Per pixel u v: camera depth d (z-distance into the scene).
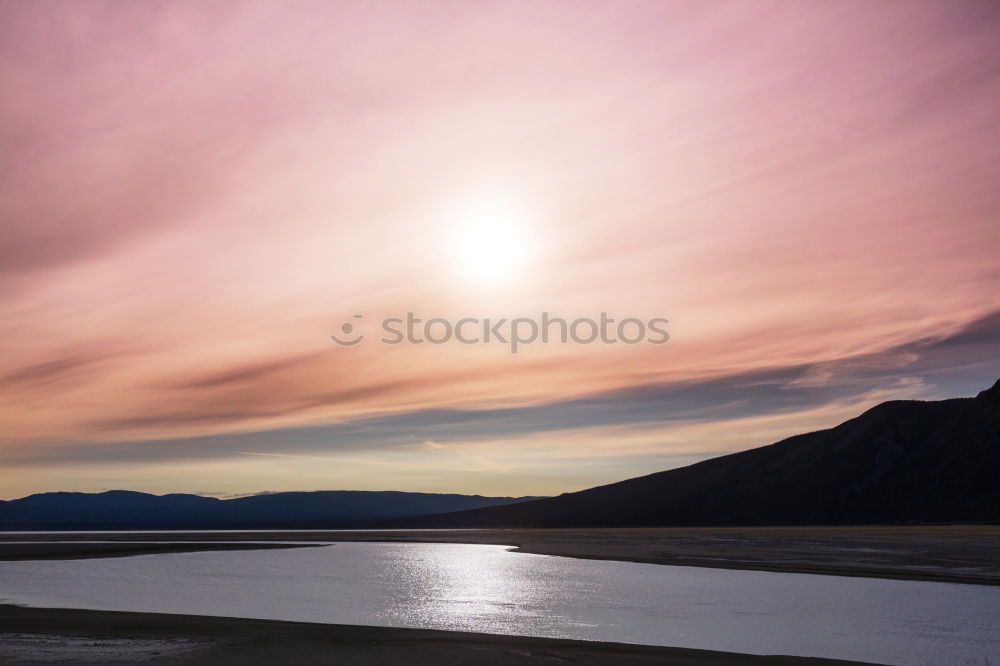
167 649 20.50
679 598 33.81
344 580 43.09
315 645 21.23
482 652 20.48
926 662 21.62
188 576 45.75
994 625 26.75
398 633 23.52
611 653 20.81
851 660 21.72
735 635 25.23
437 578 43.97
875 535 90.69
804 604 31.62
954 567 45.97
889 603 31.75
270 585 40.69
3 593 37.09
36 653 19.98
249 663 19.00
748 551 63.62
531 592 36.53
